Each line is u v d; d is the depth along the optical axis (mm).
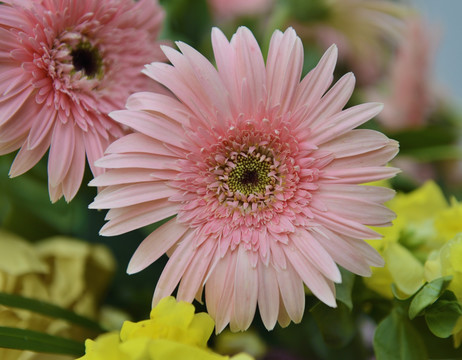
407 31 491
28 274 405
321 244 351
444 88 537
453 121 528
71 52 379
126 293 450
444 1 726
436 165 510
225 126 358
